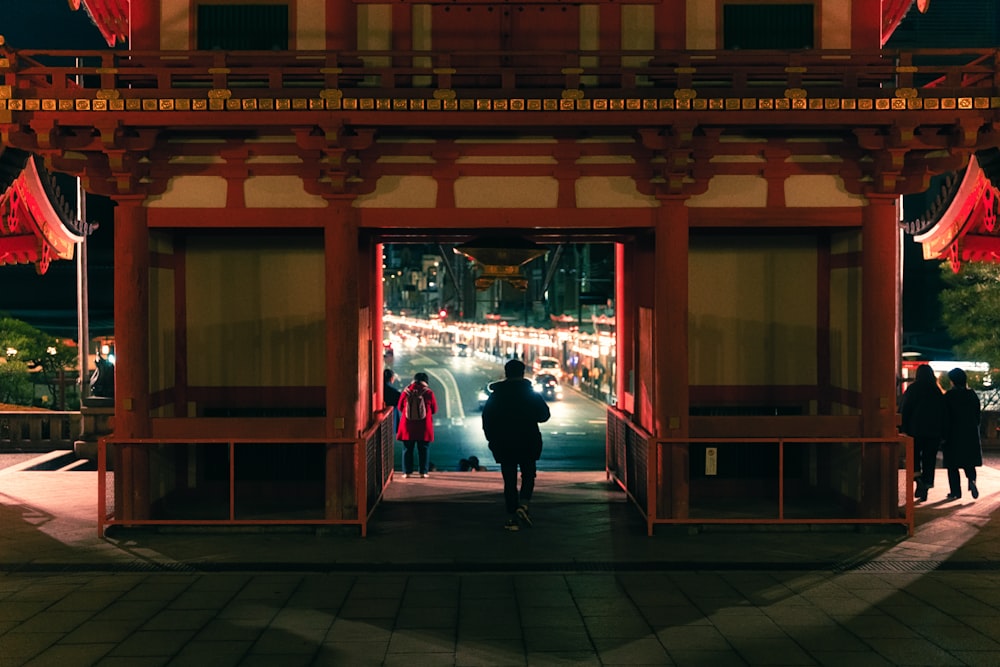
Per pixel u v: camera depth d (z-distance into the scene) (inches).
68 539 430.0
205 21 474.9
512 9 471.5
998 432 765.9
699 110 422.0
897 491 448.1
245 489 518.6
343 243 448.1
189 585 357.1
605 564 386.9
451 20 470.9
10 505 510.6
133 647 287.7
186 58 468.8
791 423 452.4
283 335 518.9
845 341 493.7
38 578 366.3
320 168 445.4
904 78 430.3
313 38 471.2
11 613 322.3
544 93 424.5
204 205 448.5
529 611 325.1
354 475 448.8
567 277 3174.2
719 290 525.0
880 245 448.1
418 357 4808.1
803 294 522.3
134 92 421.4
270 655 280.8
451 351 5383.9
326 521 435.8
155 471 471.8
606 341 2364.7
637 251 532.4
